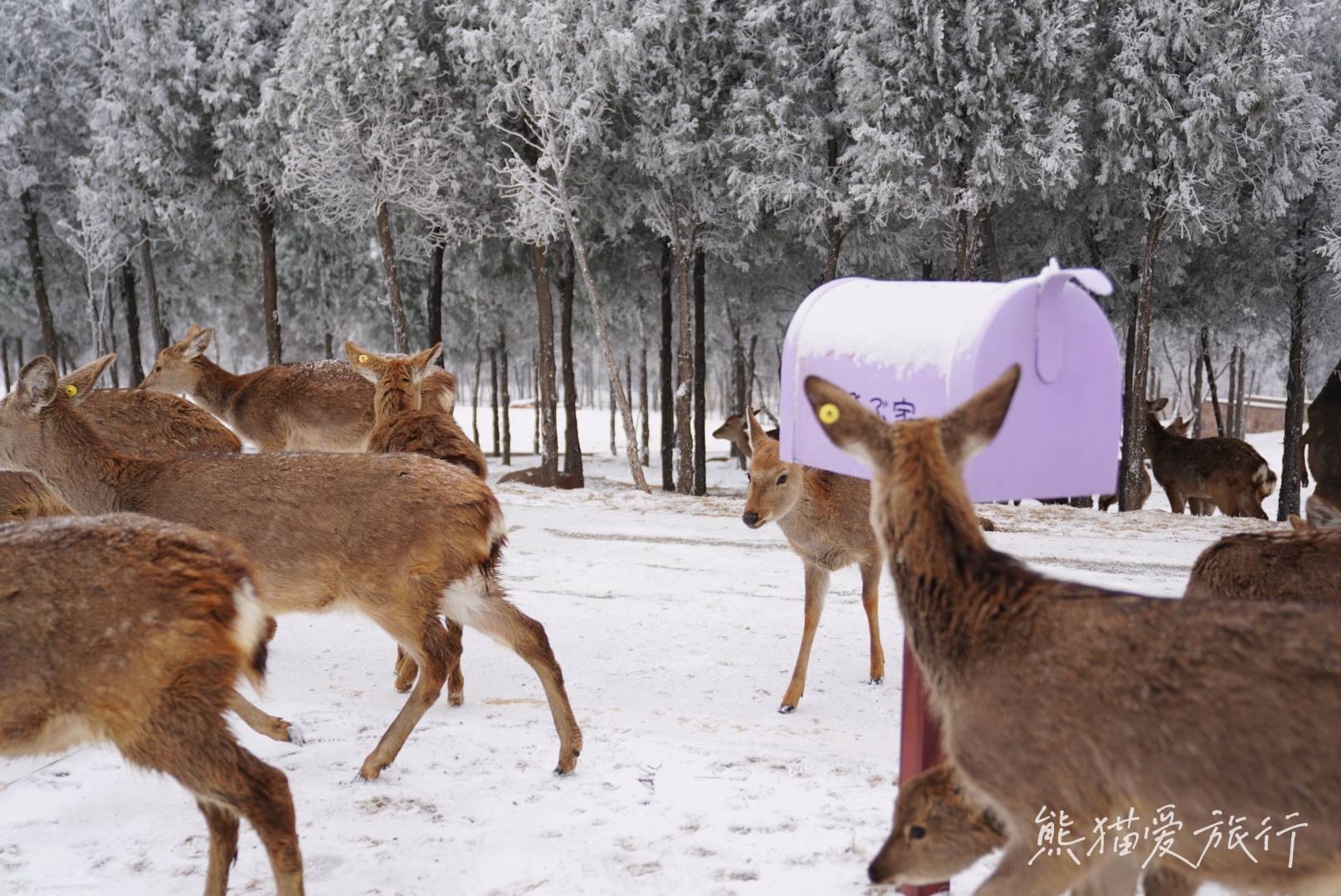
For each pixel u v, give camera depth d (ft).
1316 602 12.57
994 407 9.20
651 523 42.37
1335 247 58.23
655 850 13.43
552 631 26.05
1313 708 7.11
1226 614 7.72
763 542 38.04
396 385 24.02
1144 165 57.52
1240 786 7.32
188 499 17.06
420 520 16.19
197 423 26.50
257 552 16.55
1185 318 74.69
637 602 28.99
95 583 10.70
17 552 10.87
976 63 55.57
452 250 84.12
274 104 72.64
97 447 18.10
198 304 110.01
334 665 23.00
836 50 58.85
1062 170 54.54
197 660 10.84
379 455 17.20
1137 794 7.75
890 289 13.35
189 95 78.84
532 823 14.25
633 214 72.38
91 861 13.14
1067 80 57.62
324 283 99.30
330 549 16.35
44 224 98.89
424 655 16.30
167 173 79.20
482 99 68.39
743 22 62.28
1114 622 8.09
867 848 13.41
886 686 22.27
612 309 89.35
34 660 10.57
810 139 61.77
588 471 101.50
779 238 71.41
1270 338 102.58
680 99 63.16
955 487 9.06
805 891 12.32
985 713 8.46
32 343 128.16
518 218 68.90
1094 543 39.14
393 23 66.18
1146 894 10.28
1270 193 57.67
